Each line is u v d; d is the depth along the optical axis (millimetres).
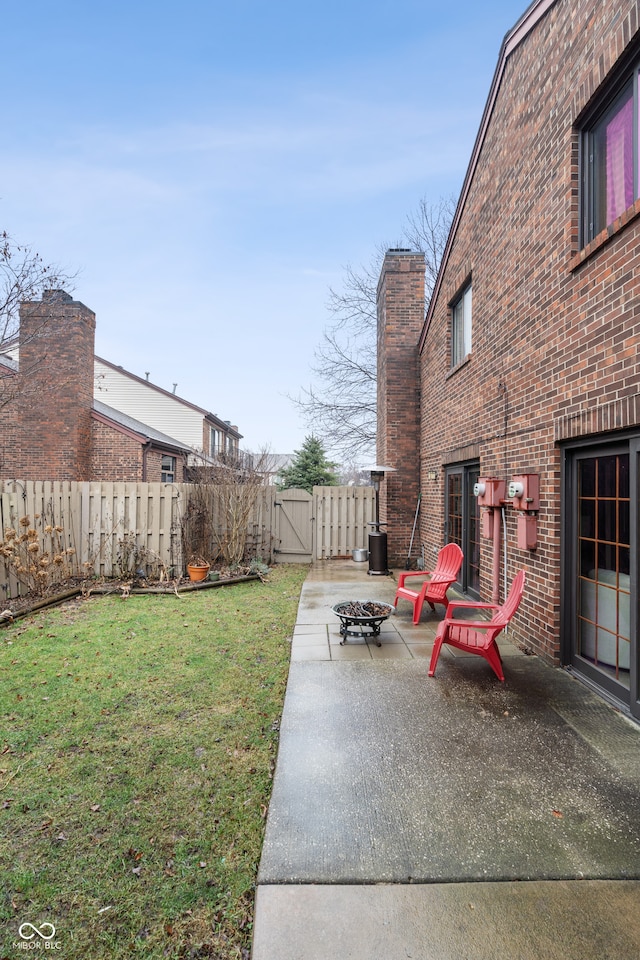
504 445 5793
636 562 3473
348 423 20562
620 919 1899
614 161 3926
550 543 4543
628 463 3645
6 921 1910
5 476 14180
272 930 1853
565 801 2596
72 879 2098
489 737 3242
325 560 11523
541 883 2076
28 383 12484
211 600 7234
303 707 3678
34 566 6895
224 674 4312
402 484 11133
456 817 2477
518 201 5344
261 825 2430
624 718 3498
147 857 2221
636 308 3318
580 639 4332
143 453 15523
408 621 6098
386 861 2188
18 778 2799
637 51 3475
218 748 3119
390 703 3744
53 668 4434
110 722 3449
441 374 9016
